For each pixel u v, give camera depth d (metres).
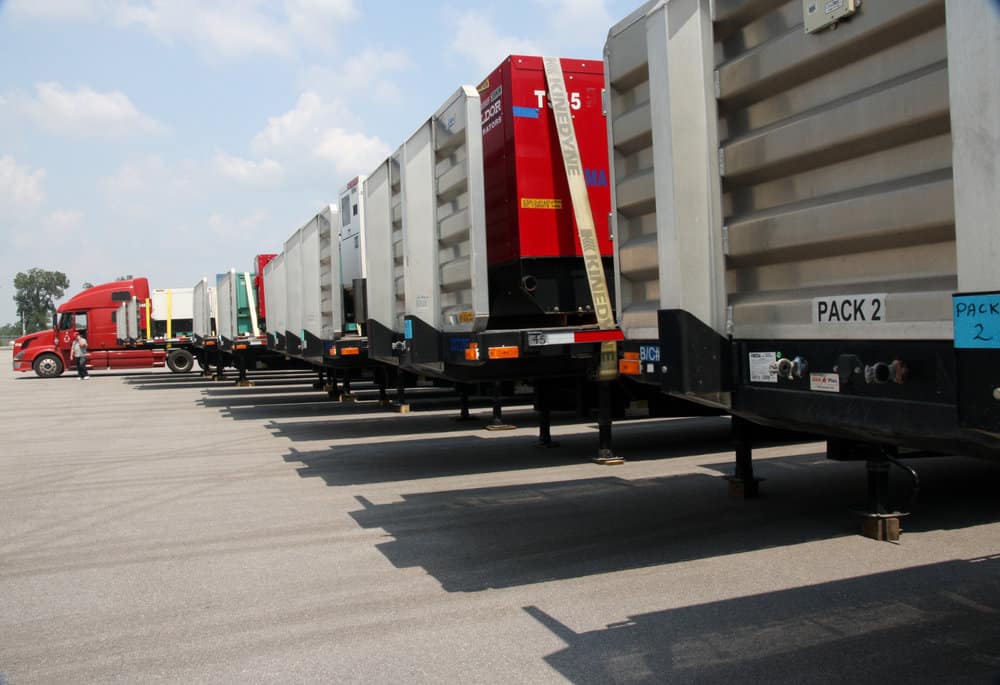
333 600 4.18
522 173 6.98
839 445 5.15
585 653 3.41
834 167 3.19
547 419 9.12
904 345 2.86
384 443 9.96
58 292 144.75
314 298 12.75
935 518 5.40
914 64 2.79
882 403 2.95
